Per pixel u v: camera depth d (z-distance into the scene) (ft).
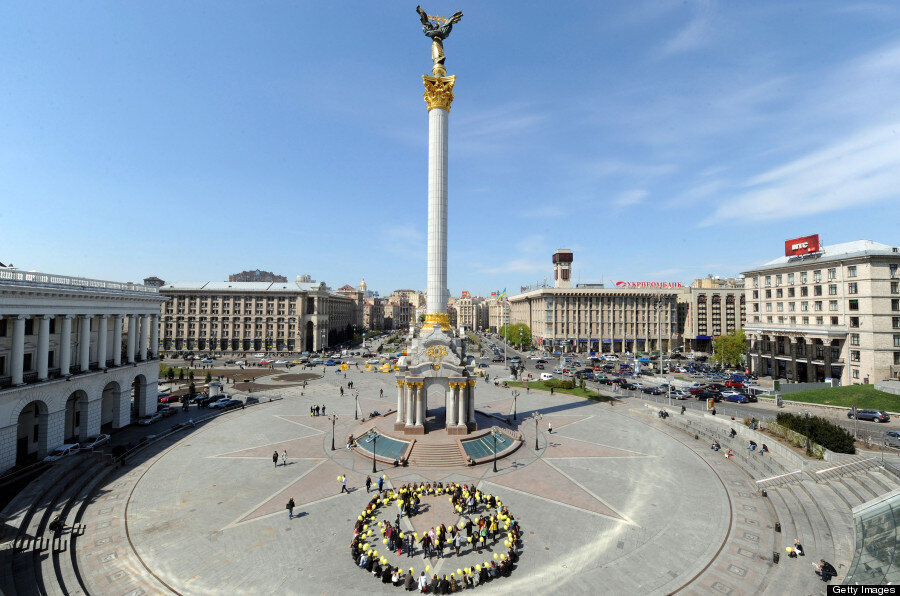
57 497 130.93
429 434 183.93
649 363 475.72
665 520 119.03
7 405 147.23
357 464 162.91
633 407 264.11
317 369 439.22
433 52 200.95
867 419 213.66
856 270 296.10
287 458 169.37
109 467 157.48
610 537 110.32
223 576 94.43
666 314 604.49
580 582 92.38
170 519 119.75
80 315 183.11
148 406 230.89
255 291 570.46
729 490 138.62
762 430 186.70
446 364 184.75
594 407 263.90
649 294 599.16
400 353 508.94
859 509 82.69
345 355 562.66
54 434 167.22
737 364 416.87
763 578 92.89
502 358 529.04
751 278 390.01
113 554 103.04
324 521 118.83
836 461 142.72
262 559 100.83
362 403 272.51
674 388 310.45
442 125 199.31
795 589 87.61
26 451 170.50
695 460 167.12
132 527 115.44
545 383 328.70
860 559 79.05
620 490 138.92
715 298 608.60
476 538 105.29
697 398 284.61
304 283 631.97
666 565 98.37
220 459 168.25
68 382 173.88
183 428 213.25
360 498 133.49
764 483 141.90
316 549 105.09
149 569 97.04
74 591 89.40
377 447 177.47
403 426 187.01
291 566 98.07
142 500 131.64
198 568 97.35
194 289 567.18
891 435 177.78
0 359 158.30
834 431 155.12
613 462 164.96
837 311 308.40
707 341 609.83
